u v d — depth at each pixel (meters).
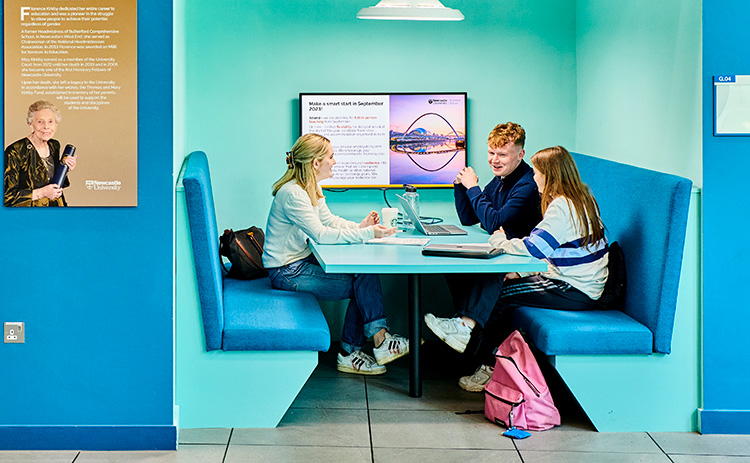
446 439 3.58
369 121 5.19
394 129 5.20
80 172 3.41
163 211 3.46
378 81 5.23
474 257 3.69
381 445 3.50
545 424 3.73
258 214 5.22
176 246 3.59
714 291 3.70
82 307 3.46
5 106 3.38
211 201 4.24
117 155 3.42
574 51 5.32
